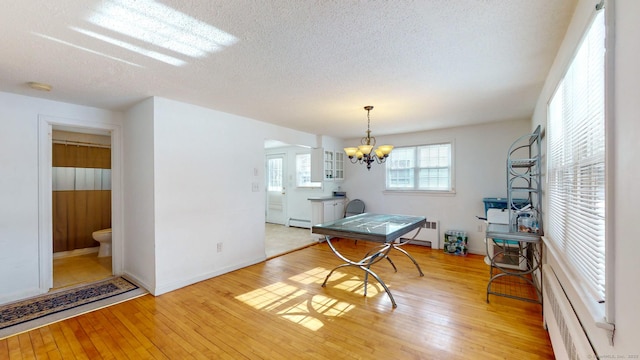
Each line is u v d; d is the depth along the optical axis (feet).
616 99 3.03
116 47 6.15
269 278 11.50
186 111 10.71
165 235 10.07
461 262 13.61
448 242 15.38
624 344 2.80
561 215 6.30
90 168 15.34
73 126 10.84
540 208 9.43
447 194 16.14
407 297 9.59
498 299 9.39
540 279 9.02
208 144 11.49
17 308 8.70
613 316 3.07
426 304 9.04
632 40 2.66
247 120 13.26
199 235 11.13
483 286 10.55
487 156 14.96
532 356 6.36
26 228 9.56
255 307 8.88
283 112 12.19
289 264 13.43
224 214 12.11
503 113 12.56
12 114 9.26
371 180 19.26
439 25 5.38
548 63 7.16
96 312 8.54
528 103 10.87
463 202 15.69
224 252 12.09
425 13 4.97
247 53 6.50
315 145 18.40
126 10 4.80
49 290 10.10
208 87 8.84
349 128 16.14
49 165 10.07
